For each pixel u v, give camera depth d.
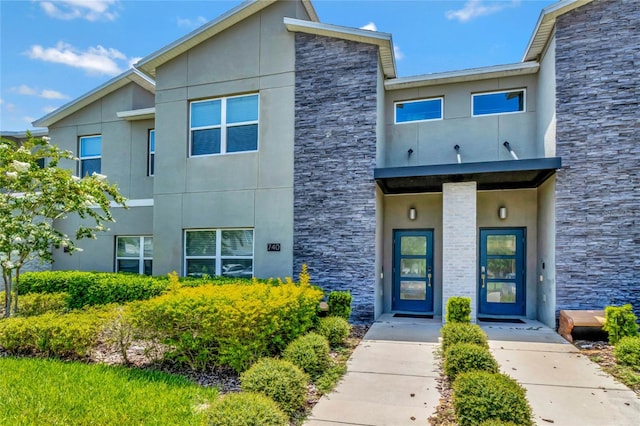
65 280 9.35
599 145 7.45
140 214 11.31
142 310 5.21
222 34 9.71
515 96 9.37
